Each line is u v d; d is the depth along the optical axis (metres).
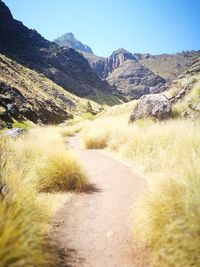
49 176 7.70
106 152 13.31
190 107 16.12
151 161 9.70
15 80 83.50
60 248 4.68
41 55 185.50
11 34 184.75
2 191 5.00
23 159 8.91
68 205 6.64
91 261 4.45
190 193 4.34
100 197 7.25
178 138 9.97
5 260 3.32
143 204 5.29
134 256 4.56
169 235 4.16
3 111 43.31
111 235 5.21
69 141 19.67
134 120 16.80
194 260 3.76
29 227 4.05
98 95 193.00
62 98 121.25
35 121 57.38
